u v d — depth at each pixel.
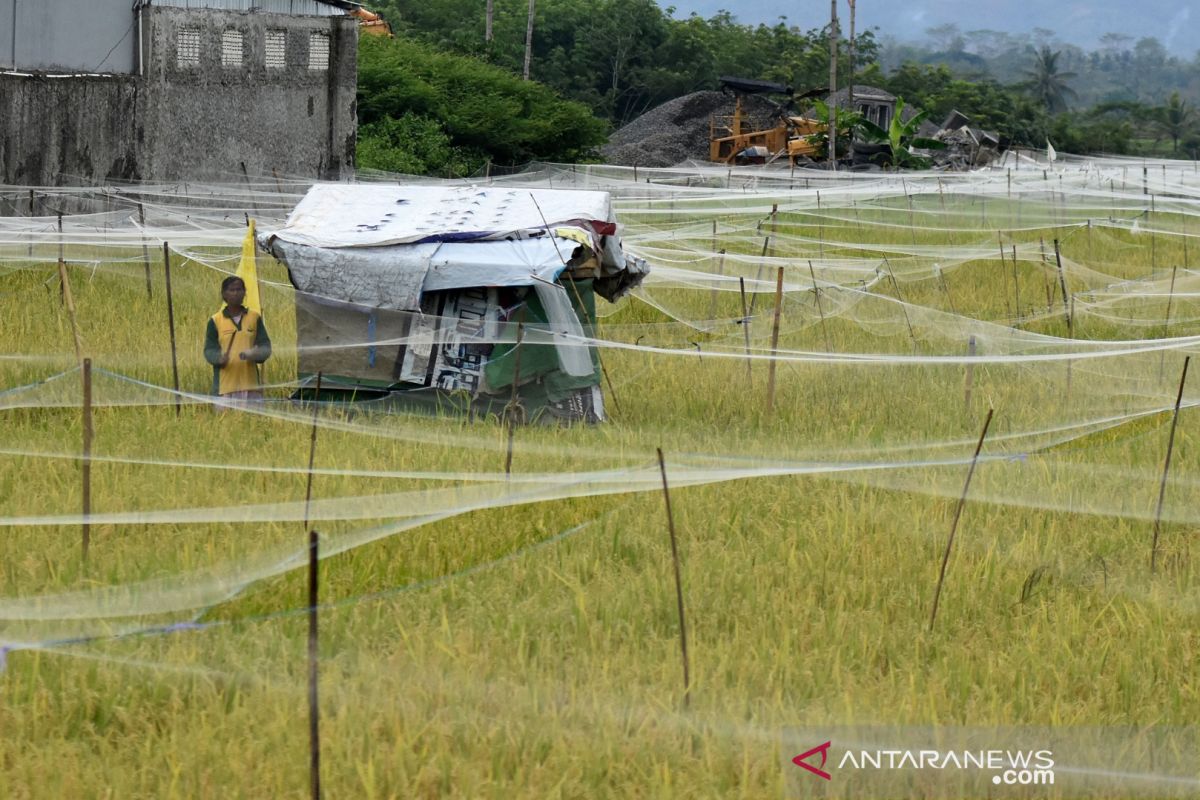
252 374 19.34
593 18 143.88
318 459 15.95
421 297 18.73
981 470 16.61
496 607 11.88
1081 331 28.61
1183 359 23.48
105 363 20.89
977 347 25.30
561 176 72.12
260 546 12.91
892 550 13.72
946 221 49.50
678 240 40.19
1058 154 106.06
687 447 17.41
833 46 79.38
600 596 12.10
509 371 18.77
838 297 29.89
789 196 54.22
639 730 9.48
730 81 101.75
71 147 39.31
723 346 24.97
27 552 12.52
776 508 14.80
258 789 8.72
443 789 8.85
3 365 20.81
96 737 9.33
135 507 13.99
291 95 43.72
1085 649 11.44
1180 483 16.44
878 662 11.34
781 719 9.86
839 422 19.42
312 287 18.84
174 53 41.09
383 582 12.32
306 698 9.92
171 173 41.41
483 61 89.31
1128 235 45.62
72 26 41.00
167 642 10.79
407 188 21.17
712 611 12.04
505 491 14.82
